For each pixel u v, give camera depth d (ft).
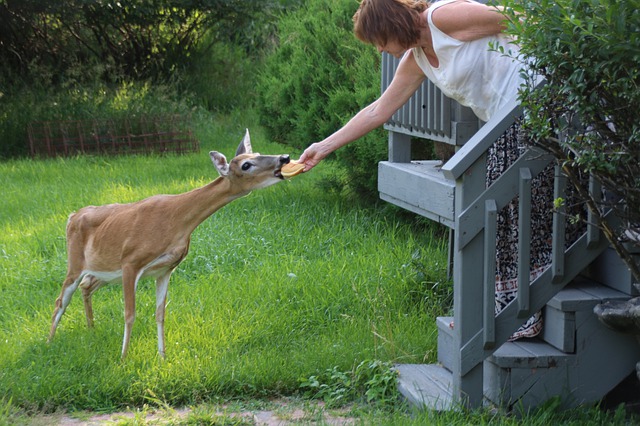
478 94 14.89
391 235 27.30
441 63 14.89
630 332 14.62
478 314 14.74
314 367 17.48
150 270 17.87
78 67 62.08
